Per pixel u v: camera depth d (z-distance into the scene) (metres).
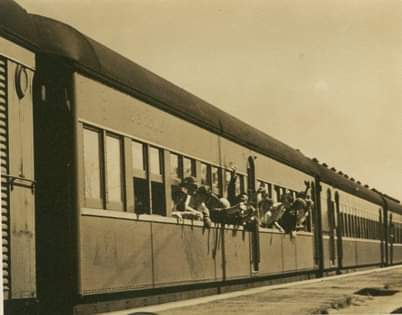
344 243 28.83
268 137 21.34
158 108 13.92
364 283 19.88
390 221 38.91
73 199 10.85
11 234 9.74
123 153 12.43
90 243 11.18
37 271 10.88
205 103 16.83
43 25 11.03
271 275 20.27
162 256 13.69
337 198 28.22
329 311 12.05
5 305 9.46
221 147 17.31
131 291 12.42
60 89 10.94
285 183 22.27
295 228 22.55
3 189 9.65
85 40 11.70
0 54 9.74
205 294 16.22
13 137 9.94
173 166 14.54
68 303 10.89
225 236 17.03
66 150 10.90
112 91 12.14
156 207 13.68
